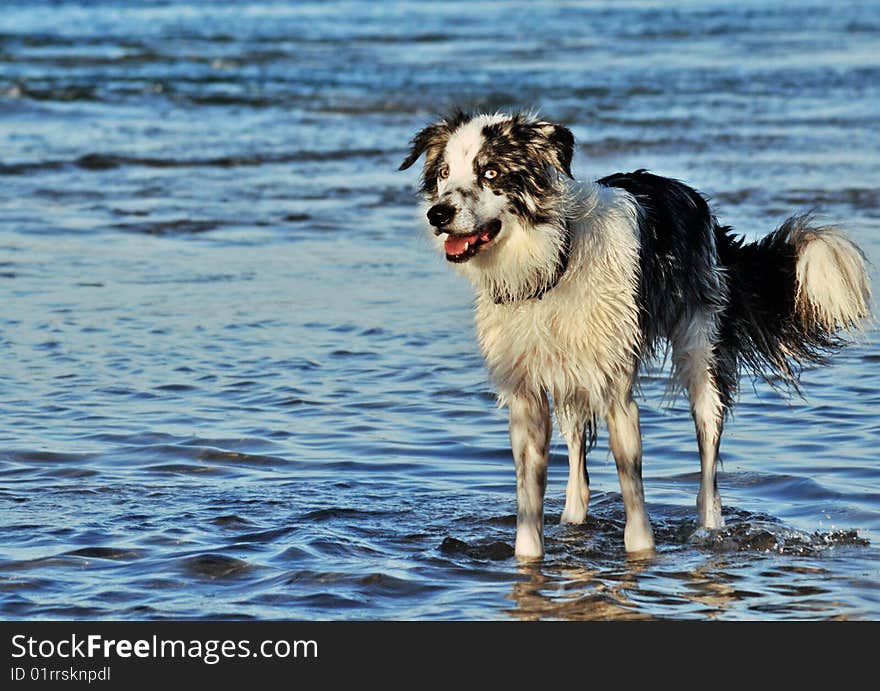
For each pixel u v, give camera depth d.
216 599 8.73
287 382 14.36
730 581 9.16
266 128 33.22
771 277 11.30
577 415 10.12
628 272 9.77
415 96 37.72
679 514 10.77
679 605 8.72
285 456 12.02
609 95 38.09
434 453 12.20
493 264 9.62
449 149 9.59
